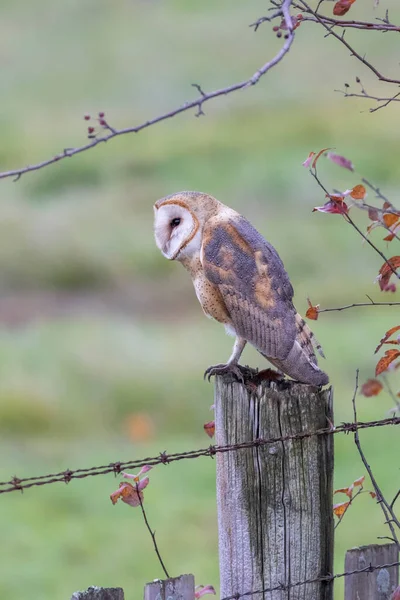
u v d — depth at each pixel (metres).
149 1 51.97
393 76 34.91
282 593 4.87
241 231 6.25
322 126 31.75
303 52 40.81
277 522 4.84
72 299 21.53
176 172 28.55
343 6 5.15
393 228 5.04
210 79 40.00
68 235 23.56
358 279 20.39
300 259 21.45
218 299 6.25
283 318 5.90
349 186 25.84
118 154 30.17
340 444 13.24
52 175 28.25
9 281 22.03
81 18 49.62
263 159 28.80
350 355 16.45
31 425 14.68
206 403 15.16
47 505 12.53
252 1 50.72
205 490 12.81
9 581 10.80
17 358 16.39
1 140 32.50
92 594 4.61
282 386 5.51
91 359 16.31
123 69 41.78
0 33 47.69
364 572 5.03
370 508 11.77
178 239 6.48
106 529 11.87
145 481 5.06
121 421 14.83
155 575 10.94
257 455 4.82
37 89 40.09
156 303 21.12
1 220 24.11
